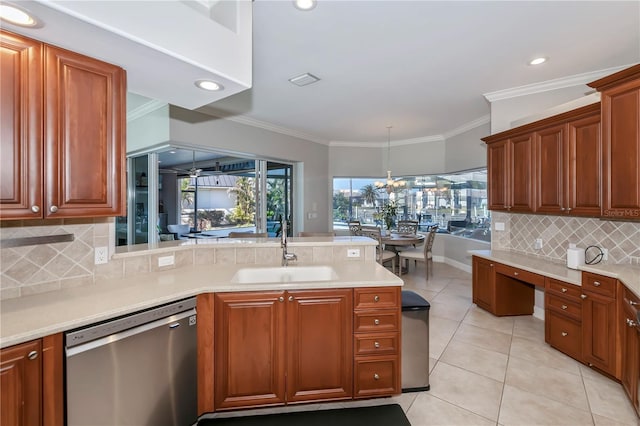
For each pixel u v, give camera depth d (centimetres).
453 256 638
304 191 639
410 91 391
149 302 160
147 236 498
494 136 368
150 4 145
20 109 140
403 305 225
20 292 165
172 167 500
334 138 671
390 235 577
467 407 208
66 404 133
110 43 144
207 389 188
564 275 278
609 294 231
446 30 250
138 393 156
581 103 277
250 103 434
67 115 153
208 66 168
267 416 200
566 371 249
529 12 225
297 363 197
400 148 708
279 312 194
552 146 298
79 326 137
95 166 163
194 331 182
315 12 224
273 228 595
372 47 277
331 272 236
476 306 399
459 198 629
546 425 190
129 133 486
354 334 201
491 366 258
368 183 743
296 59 301
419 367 226
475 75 338
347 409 206
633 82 219
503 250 396
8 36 136
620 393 219
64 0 121
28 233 169
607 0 211
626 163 224
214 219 529
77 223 186
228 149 488
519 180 337
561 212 288
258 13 225
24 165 141
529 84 362
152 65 164
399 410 205
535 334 318
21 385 122
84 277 189
